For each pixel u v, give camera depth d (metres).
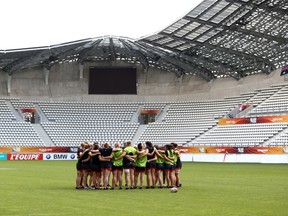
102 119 85.25
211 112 81.38
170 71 88.50
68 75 87.69
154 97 88.06
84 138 81.50
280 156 59.47
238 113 77.06
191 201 17.61
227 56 72.56
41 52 73.50
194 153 70.81
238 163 59.66
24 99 85.19
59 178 30.78
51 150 75.56
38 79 86.75
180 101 86.88
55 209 15.23
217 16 56.97
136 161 23.19
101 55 82.56
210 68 80.25
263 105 74.12
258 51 68.50
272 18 55.31
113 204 16.62
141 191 21.58
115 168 22.81
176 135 80.44
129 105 87.69
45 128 81.88
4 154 73.38
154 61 83.88
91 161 22.39
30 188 22.94
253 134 69.88
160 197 18.97
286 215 14.04
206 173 37.38
